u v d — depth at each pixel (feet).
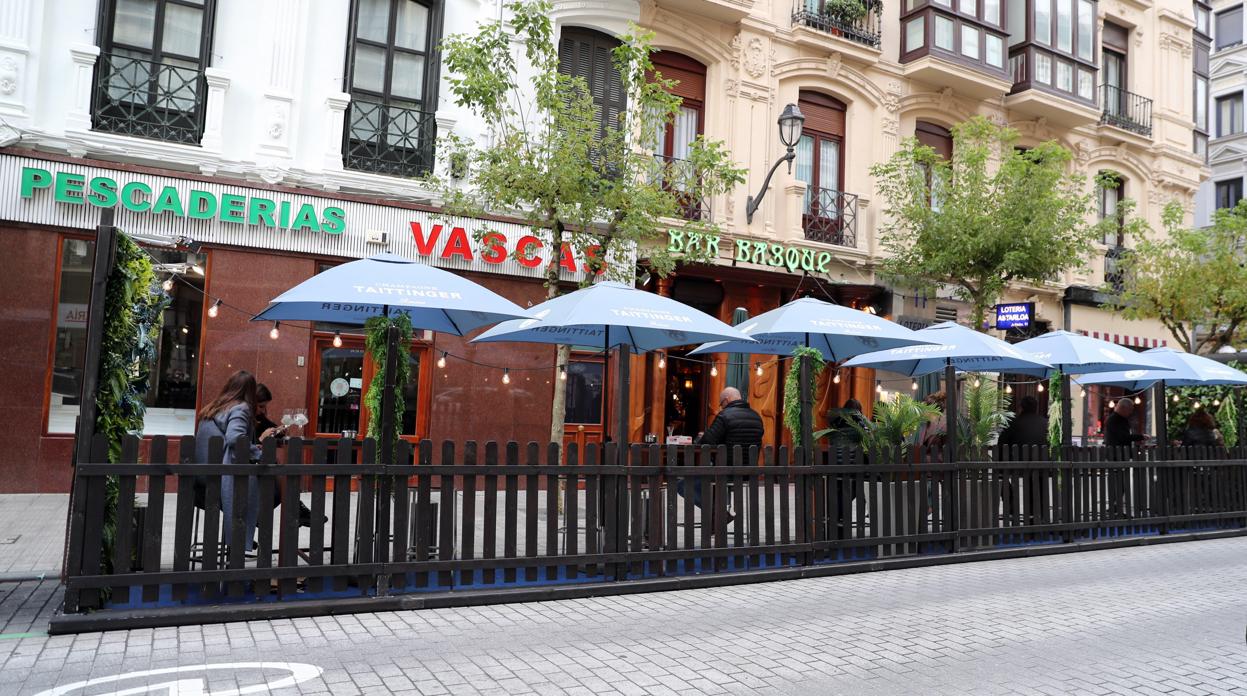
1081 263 52.03
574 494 24.23
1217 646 19.83
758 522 26.96
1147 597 25.20
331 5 44.50
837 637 19.99
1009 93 66.54
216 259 40.93
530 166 36.09
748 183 55.36
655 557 25.11
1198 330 74.13
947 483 31.65
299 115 43.19
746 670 17.24
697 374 54.80
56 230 37.99
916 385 58.65
